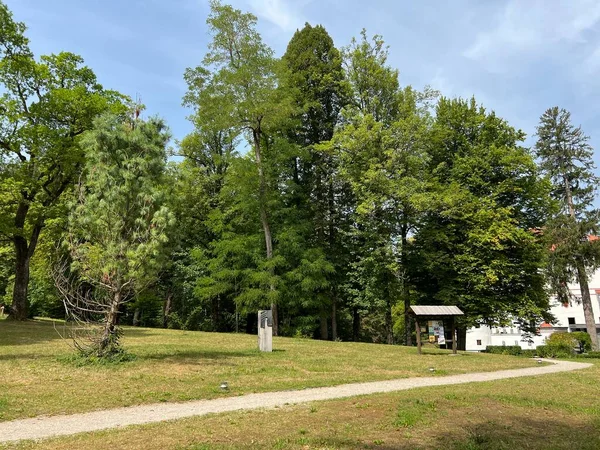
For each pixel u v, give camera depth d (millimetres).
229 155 30547
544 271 32031
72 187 28766
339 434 7387
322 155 33031
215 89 28656
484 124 32656
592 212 33062
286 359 16953
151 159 14625
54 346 17578
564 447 7125
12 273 44438
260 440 6945
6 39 27156
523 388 12602
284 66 29938
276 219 32656
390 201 29094
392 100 32156
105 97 29422
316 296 30578
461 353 23156
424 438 7359
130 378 12047
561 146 35531
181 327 38531
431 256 29516
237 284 31031
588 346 32125
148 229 13812
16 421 8109
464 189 29594
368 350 21953
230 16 29359
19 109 27797
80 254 13977
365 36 32594
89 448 6430
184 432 7340
